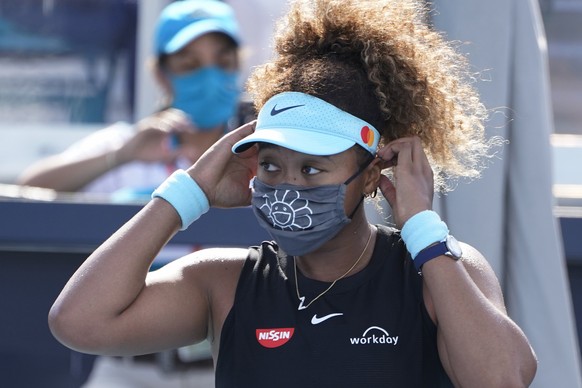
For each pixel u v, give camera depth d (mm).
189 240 12086
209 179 8586
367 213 10227
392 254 8203
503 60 9992
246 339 8055
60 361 13117
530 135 10109
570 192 14891
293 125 7742
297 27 8328
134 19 21406
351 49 8164
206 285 8477
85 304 8094
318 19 8242
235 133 8734
